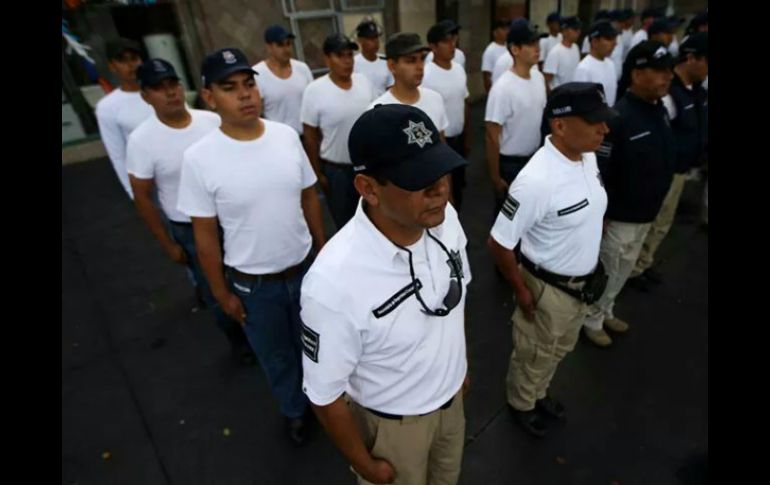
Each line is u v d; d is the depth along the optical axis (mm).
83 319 3307
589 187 1664
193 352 2914
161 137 2305
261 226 1783
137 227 4766
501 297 3191
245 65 1651
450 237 1245
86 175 6449
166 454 2244
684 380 2428
